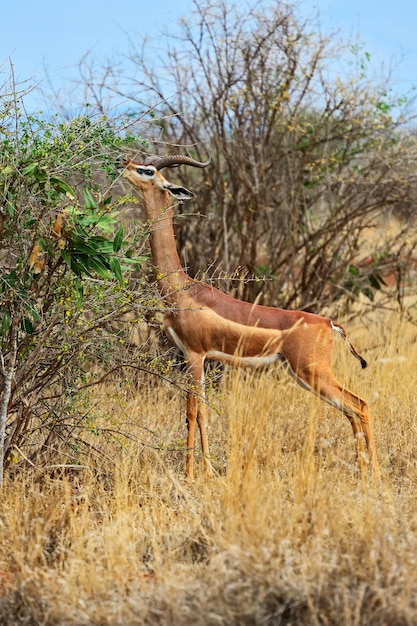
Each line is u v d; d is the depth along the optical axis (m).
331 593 10.88
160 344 21.33
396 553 11.64
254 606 10.63
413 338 25.73
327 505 13.14
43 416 17.02
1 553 13.04
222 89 24.77
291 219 25.48
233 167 25.03
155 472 15.91
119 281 14.74
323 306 26.09
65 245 14.35
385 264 26.86
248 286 25.00
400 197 25.73
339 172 26.12
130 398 19.31
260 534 11.98
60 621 10.83
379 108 25.34
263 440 17.44
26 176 14.09
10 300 14.76
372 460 16.36
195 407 17.14
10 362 14.92
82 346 15.45
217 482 15.04
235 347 17.34
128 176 17.20
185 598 11.02
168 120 25.44
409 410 19.41
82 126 15.29
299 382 17.41
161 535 13.31
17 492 14.29
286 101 25.16
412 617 10.41
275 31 24.61
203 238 25.44
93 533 13.16
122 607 10.84
